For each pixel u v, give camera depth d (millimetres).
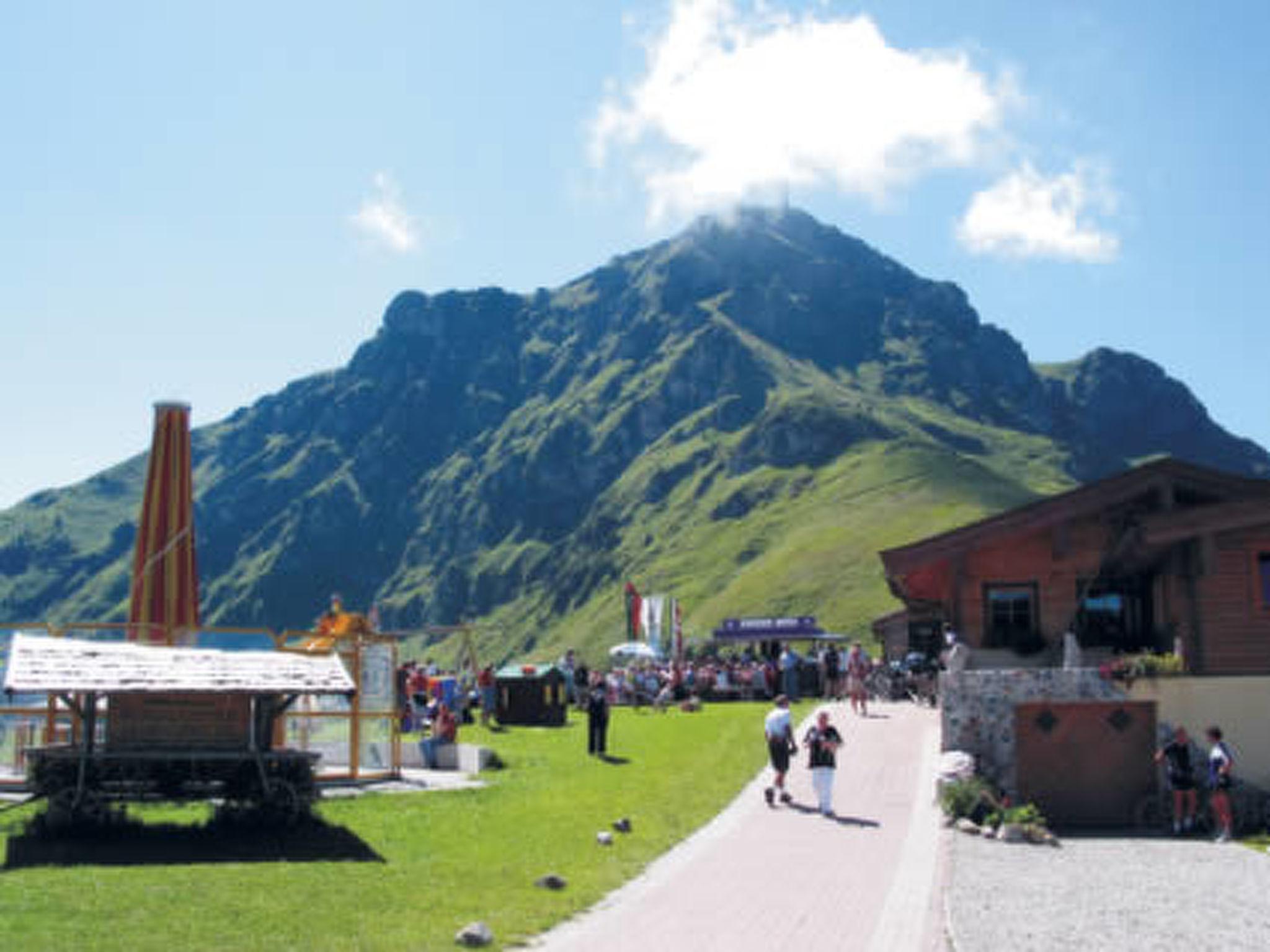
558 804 22797
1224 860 20141
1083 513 31031
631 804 23156
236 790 19797
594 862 18203
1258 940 14344
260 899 14828
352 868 16953
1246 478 30156
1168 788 24406
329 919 14141
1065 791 25016
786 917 15000
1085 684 25375
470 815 21453
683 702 44812
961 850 20016
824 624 166375
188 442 25906
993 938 14125
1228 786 22484
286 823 19547
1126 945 14031
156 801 19281
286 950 12719
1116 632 31328
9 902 14062
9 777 23625
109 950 12320
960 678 25781
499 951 13094
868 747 29734
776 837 20703
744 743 31656
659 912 15211
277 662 20734
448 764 28328
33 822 19078
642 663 59562
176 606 24469
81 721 22203
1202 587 28016
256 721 20391
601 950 13250
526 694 38031
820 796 22812
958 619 31812
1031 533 31781
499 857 18219
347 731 28031
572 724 38688
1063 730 25297
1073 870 18891
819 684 47062
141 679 18781
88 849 17844
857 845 20078
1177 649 26469
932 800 24000
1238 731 24594
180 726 20031
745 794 24984
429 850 18562
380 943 13117
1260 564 27781
